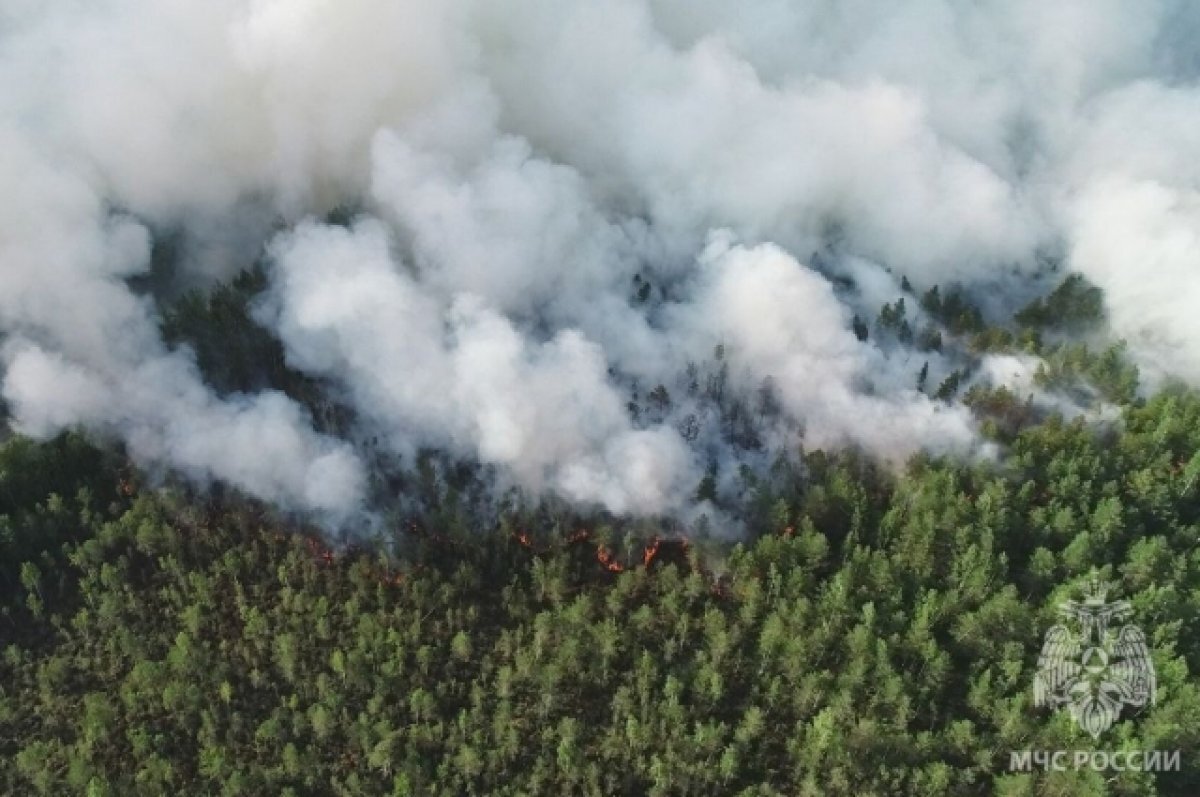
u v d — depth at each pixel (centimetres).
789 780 13488
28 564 15300
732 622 14888
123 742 14075
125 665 14912
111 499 16775
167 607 15475
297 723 13912
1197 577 14950
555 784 13575
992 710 13488
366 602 15475
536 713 14238
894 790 13088
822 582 14825
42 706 14562
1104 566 14762
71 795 13488
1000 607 14125
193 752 14000
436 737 13825
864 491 16138
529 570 15800
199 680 14488
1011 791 12738
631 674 14450
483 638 15075
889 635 14350
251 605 15500
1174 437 16762
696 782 13400
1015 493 16062
